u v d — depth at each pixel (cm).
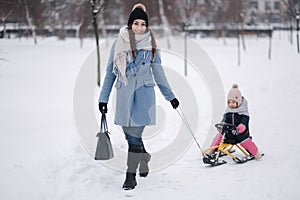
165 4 3497
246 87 1295
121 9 3647
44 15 3262
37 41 3556
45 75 1606
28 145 581
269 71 1755
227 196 470
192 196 474
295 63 2148
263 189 485
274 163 579
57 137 638
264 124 816
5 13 1369
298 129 768
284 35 4838
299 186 488
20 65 1983
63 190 466
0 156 519
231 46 3762
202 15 4481
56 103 995
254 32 4869
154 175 548
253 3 6097
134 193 484
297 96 1116
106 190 491
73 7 3300
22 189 444
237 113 612
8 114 852
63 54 2659
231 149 662
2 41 2908
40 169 489
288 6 2786
